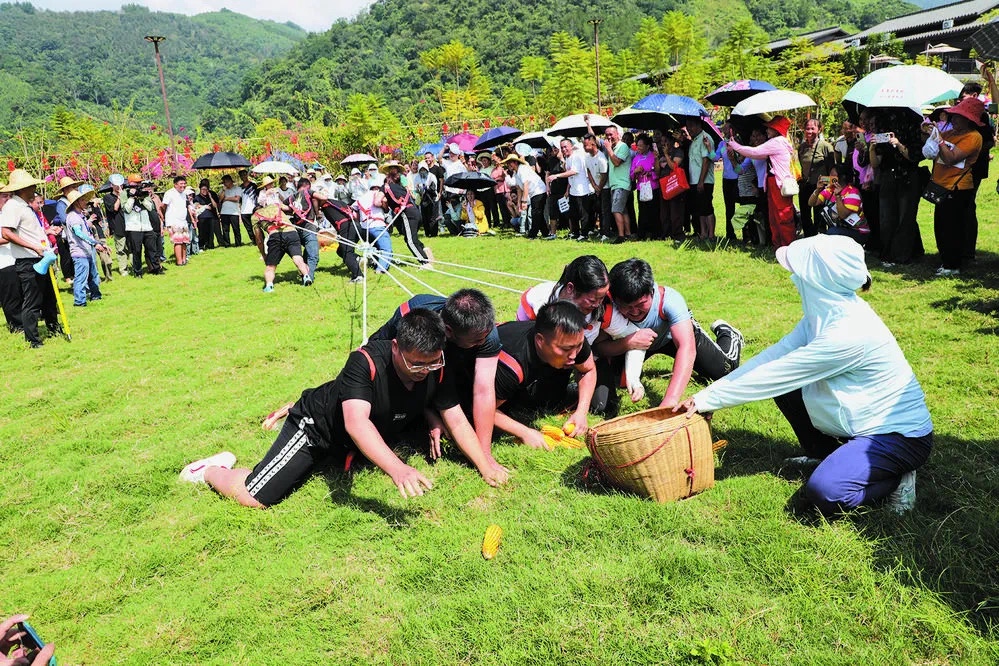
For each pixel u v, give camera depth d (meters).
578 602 3.43
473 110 39.38
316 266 12.93
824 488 3.75
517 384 5.03
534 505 4.30
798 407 4.34
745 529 3.80
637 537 3.88
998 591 3.22
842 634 3.10
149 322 10.72
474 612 3.44
